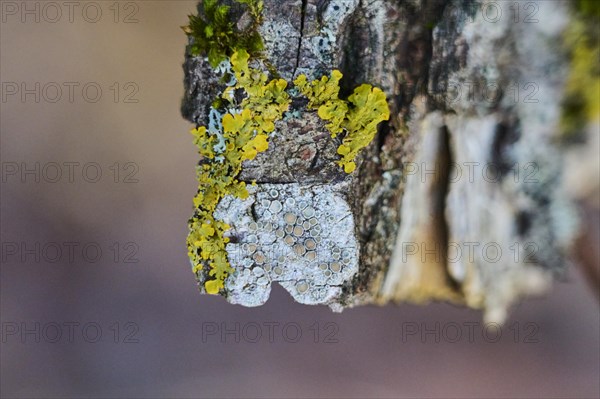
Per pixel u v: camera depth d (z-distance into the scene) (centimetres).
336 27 46
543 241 47
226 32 46
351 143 46
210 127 46
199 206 46
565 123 46
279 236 46
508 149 46
